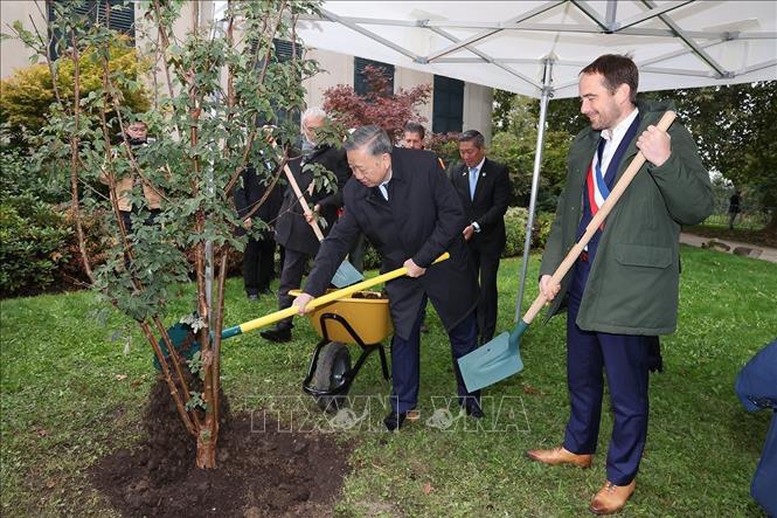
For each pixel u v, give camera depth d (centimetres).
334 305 329
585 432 296
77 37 219
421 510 264
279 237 463
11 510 258
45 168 236
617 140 254
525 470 297
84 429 328
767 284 718
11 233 598
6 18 912
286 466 287
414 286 321
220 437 285
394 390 334
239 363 427
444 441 324
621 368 255
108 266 229
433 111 1411
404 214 302
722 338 543
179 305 540
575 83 585
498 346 305
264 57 244
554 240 291
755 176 1044
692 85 560
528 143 1453
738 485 293
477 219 475
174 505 257
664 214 245
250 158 248
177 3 229
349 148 277
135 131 404
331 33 494
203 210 239
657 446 330
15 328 480
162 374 282
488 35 449
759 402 229
